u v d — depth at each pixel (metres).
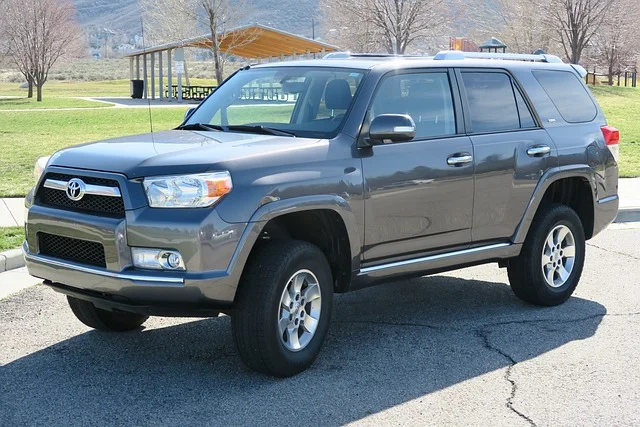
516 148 6.59
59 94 57.59
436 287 7.80
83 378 5.32
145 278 4.80
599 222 7.48
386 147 5.72
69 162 5.25
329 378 5.32
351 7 51.50
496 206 6.47
